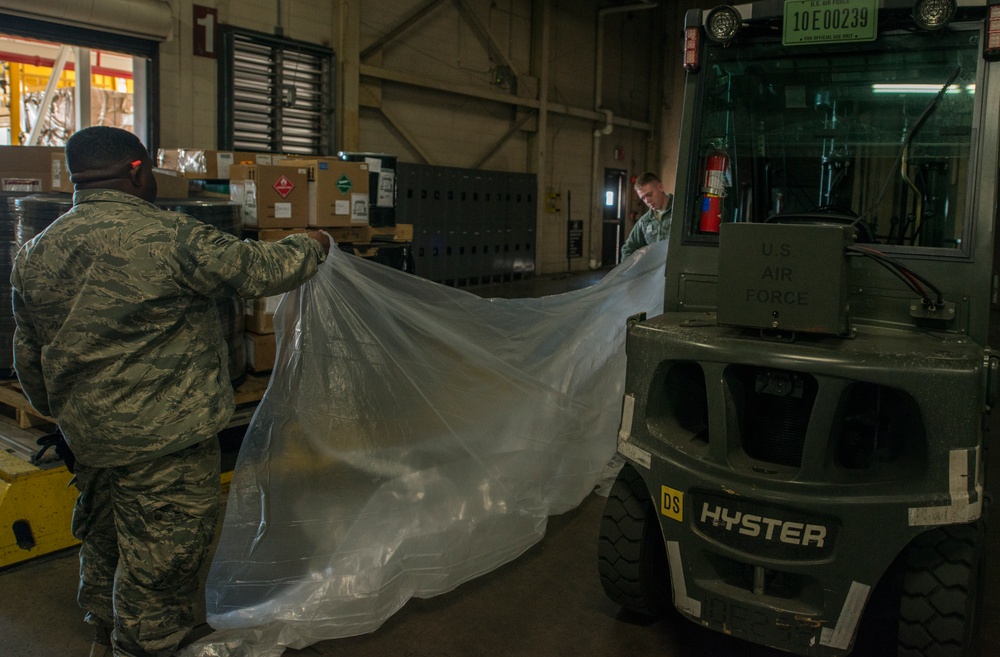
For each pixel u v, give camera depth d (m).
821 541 2.00
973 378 1.88
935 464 1.90
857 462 2.22
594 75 14.81
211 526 2.14
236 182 3.98
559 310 3.62
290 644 2.41
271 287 2.10
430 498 2.84
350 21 9.70
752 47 2.63
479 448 3.04
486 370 3.11
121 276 1.95
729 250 2.14
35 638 2.44
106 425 1.96
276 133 9.11
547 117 13.69
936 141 2.44
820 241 2.03
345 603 2.47
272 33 8.90
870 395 2.22
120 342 1.96
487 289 11.92
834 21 2.41
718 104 2.73
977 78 2.27
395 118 10.73
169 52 7.93
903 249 2.32
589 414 3.58
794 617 2.06
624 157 16.03
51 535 2.98
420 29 11.03
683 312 2.69
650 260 3.78
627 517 2.49
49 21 6.93
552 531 3.32
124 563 2.05
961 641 2.04
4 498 2.85
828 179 2.70
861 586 1.98
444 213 11.55
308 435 2.73
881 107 2.53
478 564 2.86
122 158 2.07
